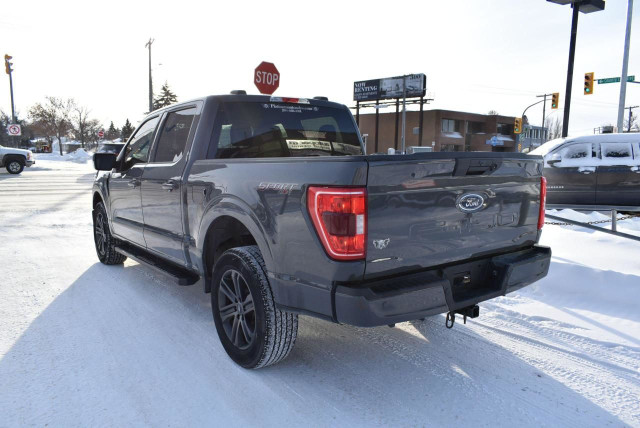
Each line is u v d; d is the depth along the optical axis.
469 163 2.76
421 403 2.80
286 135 4.19
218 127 3.81
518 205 3.20
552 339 3.72
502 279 3.01
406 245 2.61
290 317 2.97
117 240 5.64
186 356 3.37
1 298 4.59
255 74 9.25
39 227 8.73
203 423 2.58
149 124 4.77
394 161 2.49
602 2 14.62
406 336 3.78
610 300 4.46
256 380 3.04
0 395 2.81
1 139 56.75
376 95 59.28
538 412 2.71
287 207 2.69
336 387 2.97
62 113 59.94
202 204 3.46
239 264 3.09
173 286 5.03
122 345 3.53
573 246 6.12
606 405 2.79
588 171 10.28
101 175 5.67
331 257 2.47
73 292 4.79
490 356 3.43
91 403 2.75
